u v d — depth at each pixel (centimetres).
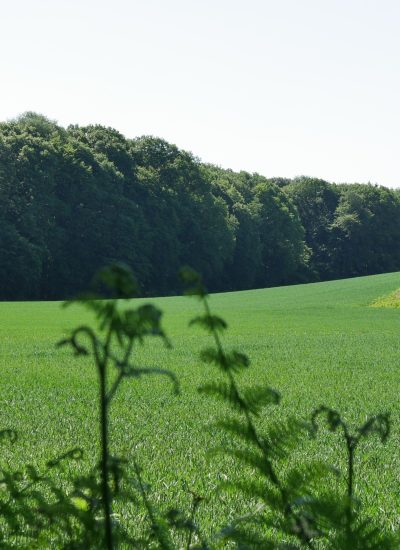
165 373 218
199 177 11912
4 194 9256
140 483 344
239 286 12725
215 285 12306
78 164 10094
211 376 2356
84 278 9962
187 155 11988
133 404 1755
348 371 2600
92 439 1266
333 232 15375
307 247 14300
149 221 10938
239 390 294
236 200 13312
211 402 1792
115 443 1229
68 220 9919
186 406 1723
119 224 10219
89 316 5753
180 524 345
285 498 302
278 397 291
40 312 6200
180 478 915
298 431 304
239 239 12712
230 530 306
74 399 1838
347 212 15450
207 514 709
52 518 308
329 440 1277
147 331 207
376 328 5041
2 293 9194
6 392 1991
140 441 1259
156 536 340
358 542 280
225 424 296
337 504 289
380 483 928
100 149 11231
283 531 297
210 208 11762
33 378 2305
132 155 11656
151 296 10675
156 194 11231
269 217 13562
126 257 10212
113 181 10612
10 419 1527
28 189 9506
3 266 9081
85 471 887
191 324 265
